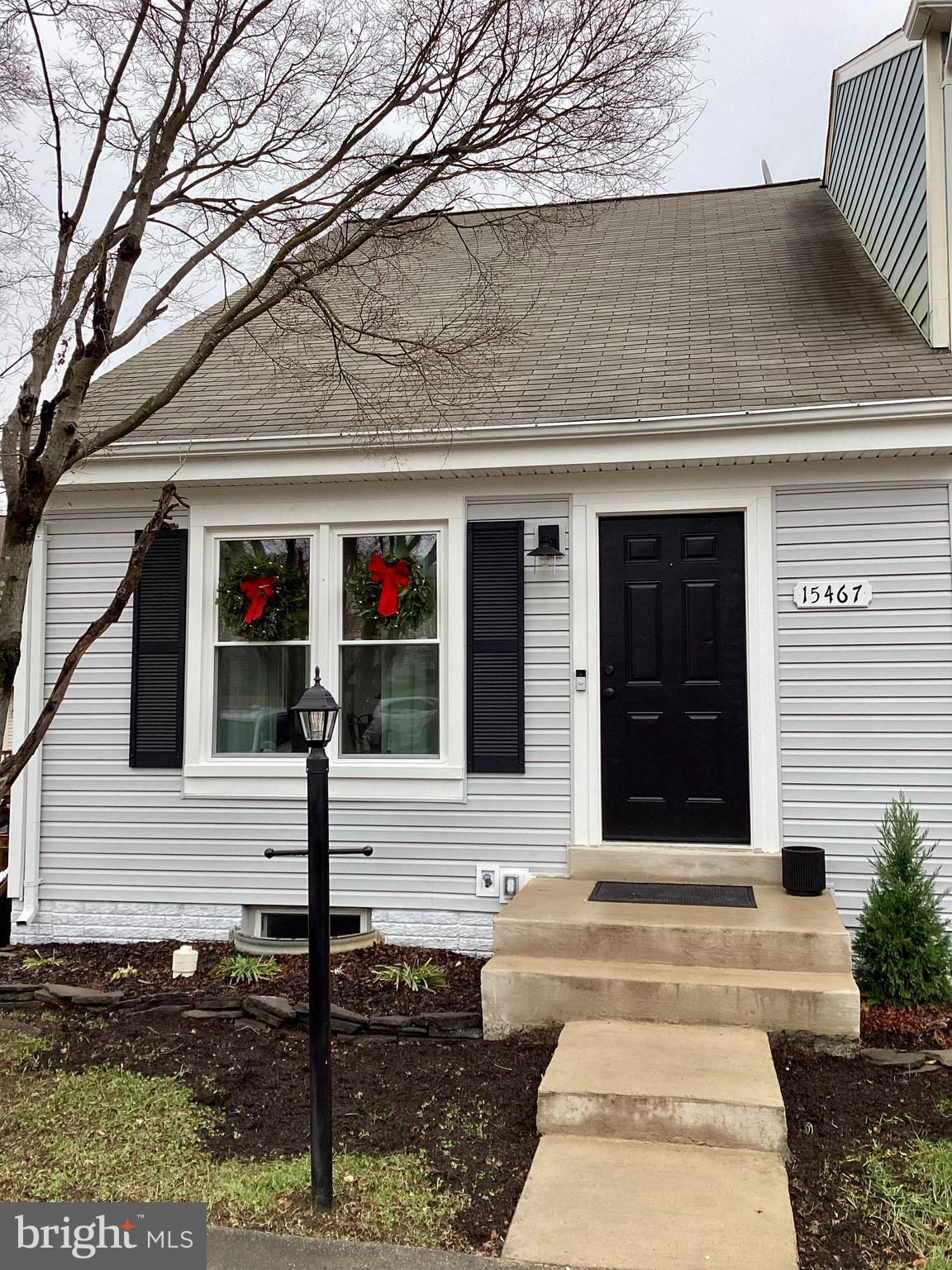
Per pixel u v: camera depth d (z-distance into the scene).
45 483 3.89
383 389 6.84
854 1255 3.15
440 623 6.54
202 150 4.97
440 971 5.83
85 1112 4.18
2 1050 4.88
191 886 6.72
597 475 6.34
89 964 6.26
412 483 6.57
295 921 6.75
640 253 9.03
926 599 5.86
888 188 7.49
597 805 6.24
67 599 7.00
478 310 6.93
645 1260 3.00
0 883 7.27
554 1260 3.03
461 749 6.39
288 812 6.63
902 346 6.42
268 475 6.47
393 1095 4.32
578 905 5.43
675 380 6.38
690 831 6.17
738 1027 4.59
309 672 6.71
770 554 6.08
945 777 5.79
